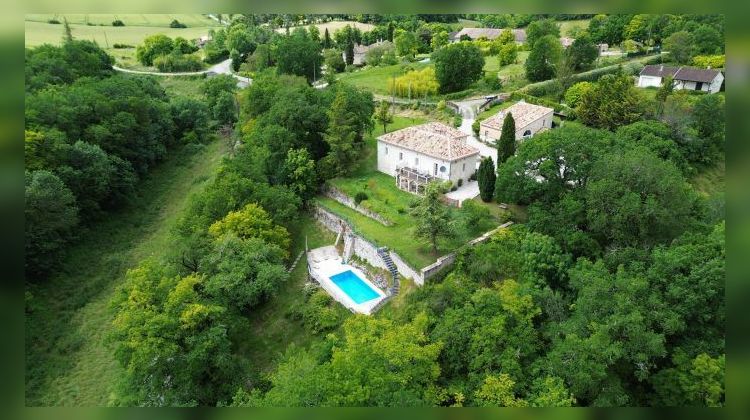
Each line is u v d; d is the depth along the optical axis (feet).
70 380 152.46
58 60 309.01
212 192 193.88
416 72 350.43
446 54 332.39
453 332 121.70
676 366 113.29
